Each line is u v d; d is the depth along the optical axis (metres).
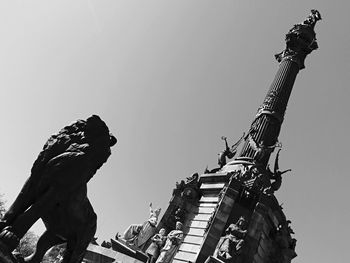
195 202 36.78
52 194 9.48
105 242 34.69
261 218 32.53
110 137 10.74
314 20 53.03
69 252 10.91
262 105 45.75
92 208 11.07
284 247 34.38
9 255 8.65
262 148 40.34
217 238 31.23
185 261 30.89
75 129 10.37
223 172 37.56
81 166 9.75
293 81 48.44
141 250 33.66
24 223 9.07
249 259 30.11
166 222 35.22
